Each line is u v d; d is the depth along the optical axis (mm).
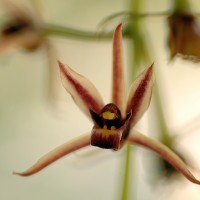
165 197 284
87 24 354
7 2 296
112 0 354
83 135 253
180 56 267
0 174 376
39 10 297
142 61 282
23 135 375
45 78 320
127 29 282
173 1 270
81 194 379
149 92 248
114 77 250
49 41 302
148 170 283
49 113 374
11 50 299
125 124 250
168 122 282
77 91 251
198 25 268
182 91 367
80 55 372
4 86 375
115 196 376
